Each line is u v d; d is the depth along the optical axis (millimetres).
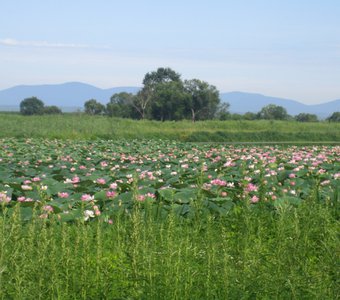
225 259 5668
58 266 5742
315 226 7633
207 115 107438
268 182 11703
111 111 112062
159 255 6098
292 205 9086
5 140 31812
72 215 8664
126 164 18203
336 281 5594
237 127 62312
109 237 7961
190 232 7758
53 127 47125
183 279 5715
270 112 108188
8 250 5785
